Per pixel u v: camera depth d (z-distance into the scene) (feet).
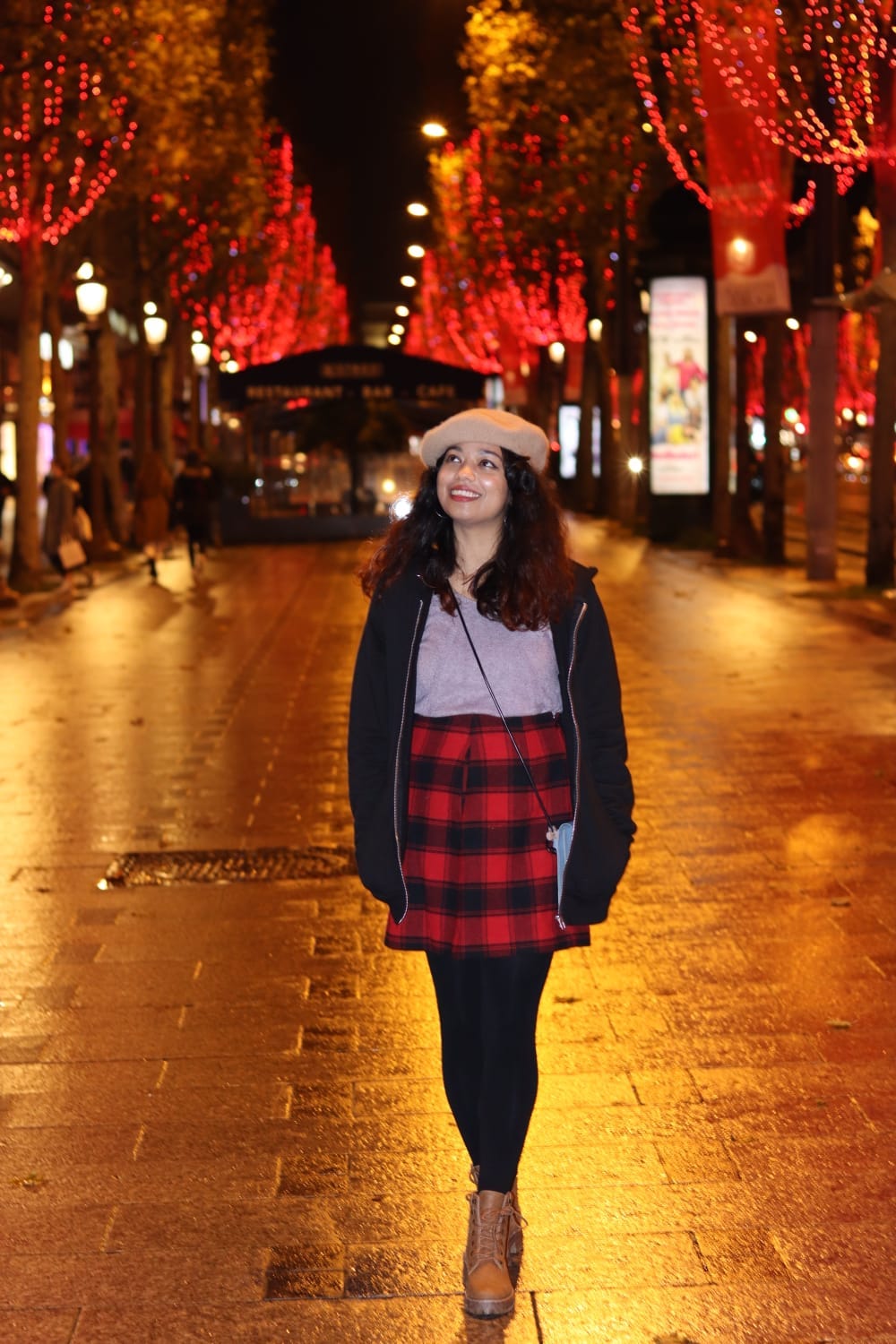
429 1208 13.29
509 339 156.15
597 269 117.70
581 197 99.71
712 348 93.09
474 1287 11.66
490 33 90.79
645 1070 16.06
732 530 81.71
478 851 11.68
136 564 90.43
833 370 64.44
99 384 87.20
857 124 55.47
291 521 117.80
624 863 11.85
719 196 57.82
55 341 77.92
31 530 71.31
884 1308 11.59
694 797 28.25
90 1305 11.87
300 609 64.80
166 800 29.37
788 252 72.64
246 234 126.31
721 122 56.44
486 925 11.63
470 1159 14.19
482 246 142.10
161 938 20.98
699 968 19.15
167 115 79.00
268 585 77.66
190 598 70.74
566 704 11.77
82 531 72.95
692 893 22.30
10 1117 15.31
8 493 99.04
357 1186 13.70
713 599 62.90
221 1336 11.43
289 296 205.16
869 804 27.50
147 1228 13.02
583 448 138.92
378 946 20.44
